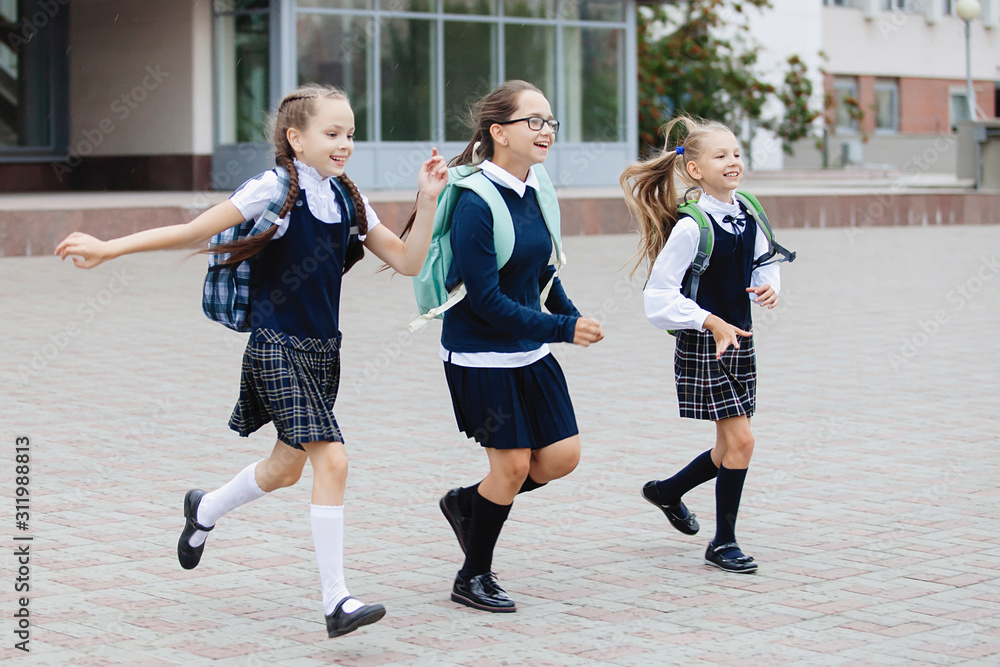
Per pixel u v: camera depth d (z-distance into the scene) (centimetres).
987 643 398
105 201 1873
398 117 2245
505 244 425
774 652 390
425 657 388
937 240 2000
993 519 552
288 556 496
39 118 2466
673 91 3002
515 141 431
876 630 411
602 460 661
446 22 2277
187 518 456
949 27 4566
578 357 987
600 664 380
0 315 1135
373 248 431
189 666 378
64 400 794
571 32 2425
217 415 757
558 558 500
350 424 742
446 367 447
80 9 2433
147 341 1020
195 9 2242
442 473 631
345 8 2175
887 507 573
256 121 2219
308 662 383
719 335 462
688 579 471
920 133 4400
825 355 998
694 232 478
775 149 3675
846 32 4322
